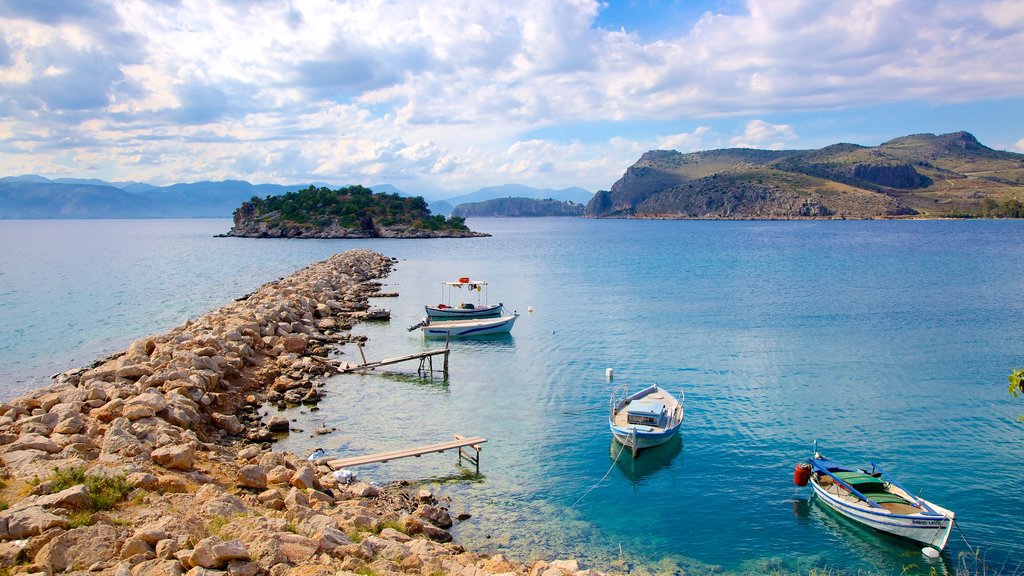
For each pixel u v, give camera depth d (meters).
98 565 14.93
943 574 22.17
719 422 35.78
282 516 20.16
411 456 31.09
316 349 52.06
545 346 55.12
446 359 46.38
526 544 23.34
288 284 81.19
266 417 36.12
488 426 35.47
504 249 182.62
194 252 173.12
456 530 24.16
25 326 64.94
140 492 19.27
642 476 29.27
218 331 47.41
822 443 32.78
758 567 22.44
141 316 70.81
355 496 25.06
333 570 16.22
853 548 23.62
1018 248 155.50
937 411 37.22
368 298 85.38
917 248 159.75
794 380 43.56
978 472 29.38
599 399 40.12
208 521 18.08
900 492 25.66
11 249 186.50
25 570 14.38
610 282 99.56
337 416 36.78
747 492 27.81
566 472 29.69
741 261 133.25
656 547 23.52
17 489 19.08
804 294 83.19
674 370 46.53
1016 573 22.14
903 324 62.41
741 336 57.84
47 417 26.56
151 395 29.52
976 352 50.81
